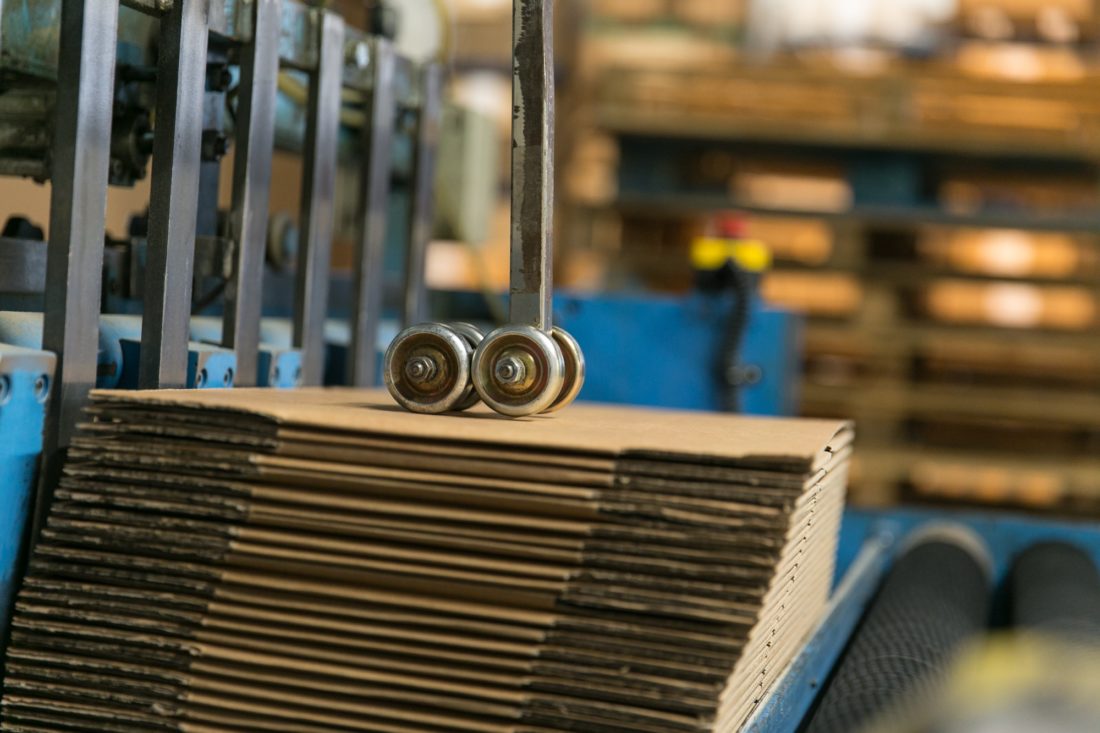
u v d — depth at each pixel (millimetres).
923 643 1551
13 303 1537
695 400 2848
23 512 1206
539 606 1003
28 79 1553
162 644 1058
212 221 1890
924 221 5285
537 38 1232
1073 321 5328
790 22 6328
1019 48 6035
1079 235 5375
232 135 1885
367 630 1022
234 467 1057
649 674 977
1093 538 2445
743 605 959
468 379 1222
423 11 2635
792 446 1044
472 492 1016
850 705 1293
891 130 5367
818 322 5242
